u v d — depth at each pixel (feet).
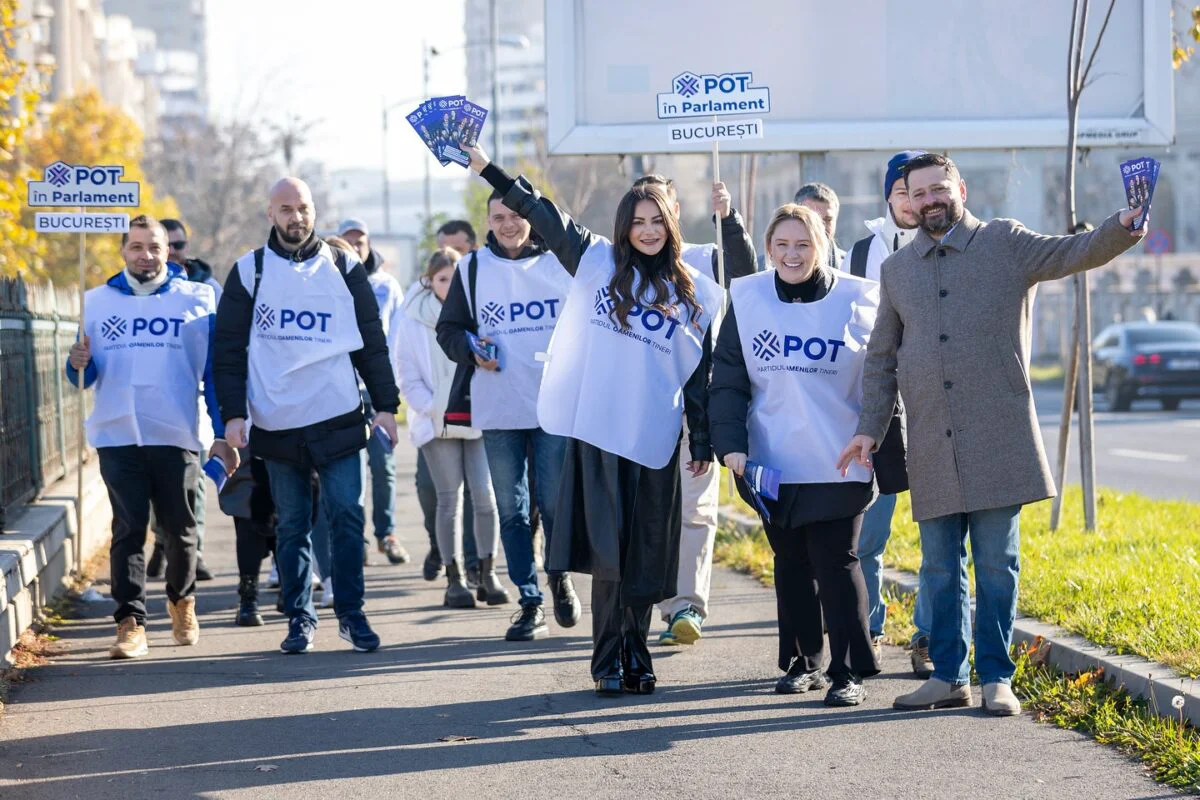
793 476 21.45
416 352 31.19
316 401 26.08
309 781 18.29
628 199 21.93
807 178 42.80
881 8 40.86
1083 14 32.32
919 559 30.94
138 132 150.61
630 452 21.68
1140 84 41.42
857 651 21.66
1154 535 32.71
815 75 40.81
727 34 40.63
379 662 25.53
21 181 56.24
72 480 40.93
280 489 26.66
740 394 21.79
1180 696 19.44
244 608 29.78
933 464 20.86
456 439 31.17
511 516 27.53
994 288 20.57
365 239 38.01
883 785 17.69
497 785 18.01
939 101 41.19
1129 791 17.25
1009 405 20.62
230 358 25.95
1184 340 99.04
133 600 26.40
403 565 38.52
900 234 24.66
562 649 26.45
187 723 21.26
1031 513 37.91
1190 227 262.47
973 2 41.04
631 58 40.50
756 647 26.13
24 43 163.32
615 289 21.85
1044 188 224.33
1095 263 19.90
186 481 27.12
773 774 18.24
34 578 28.71
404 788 17.94
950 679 21.27
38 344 37.22
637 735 20.25
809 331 21.58
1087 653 21.89
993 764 18.47
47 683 24.08
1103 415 95.20
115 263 144.66
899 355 21.02
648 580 22.11
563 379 22.13
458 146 22.39
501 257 27.37
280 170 201.16
